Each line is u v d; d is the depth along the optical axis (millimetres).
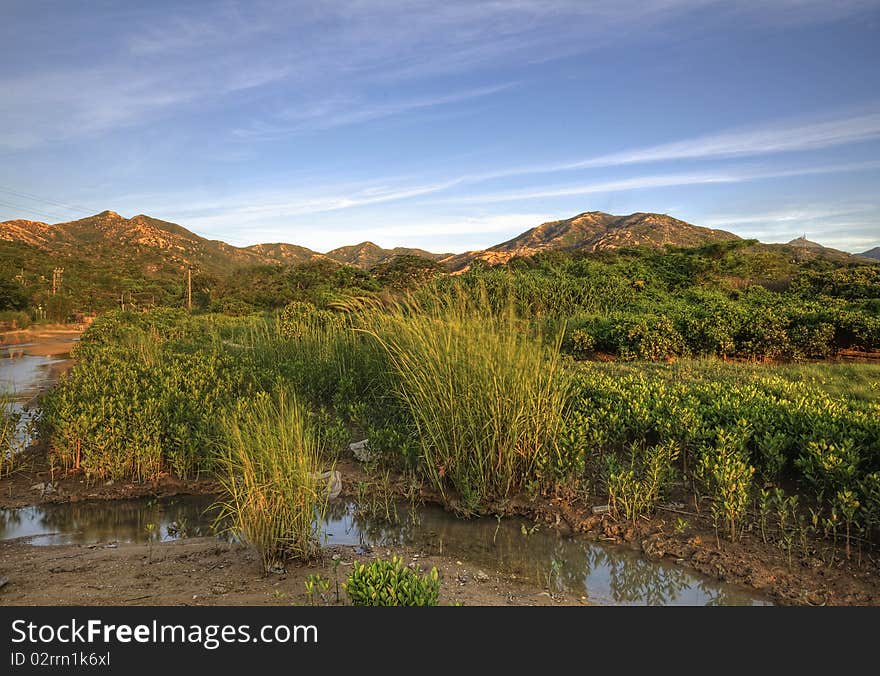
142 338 15055
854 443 5703
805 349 12062
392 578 3441
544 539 5281
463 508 5820
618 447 6965
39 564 4590
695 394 7816
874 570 4348
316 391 9289
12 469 7027
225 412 6930
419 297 8547
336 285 43656
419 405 6512
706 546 4875
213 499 6289
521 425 6008
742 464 5469
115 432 6816
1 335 39344
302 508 4578
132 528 5602
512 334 6645
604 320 13641
